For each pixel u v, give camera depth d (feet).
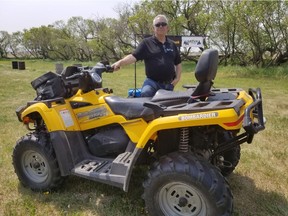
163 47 13.04
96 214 9.74
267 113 23.53
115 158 10.21
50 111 10.39
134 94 12.64
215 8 77.20
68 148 10.29
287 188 11.19
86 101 10.51
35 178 11.18
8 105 27.30
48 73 10.91
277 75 56.03
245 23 63.31
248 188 11.19
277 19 60.39
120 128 10.13
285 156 14.23
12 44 228.63
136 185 11.25
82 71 10.50
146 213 9.60
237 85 42.98
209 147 9.53
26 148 10.87
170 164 8.16
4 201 10.59
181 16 99.50
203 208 8.06
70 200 10.46
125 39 137.49
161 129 8.32
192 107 8.29
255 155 14.28
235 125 7.68
